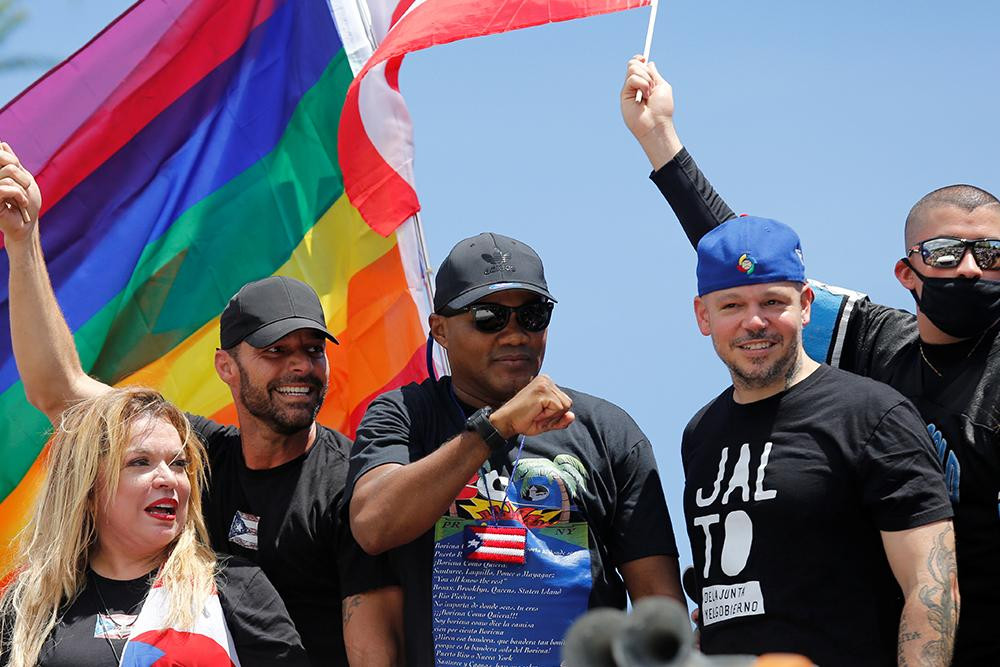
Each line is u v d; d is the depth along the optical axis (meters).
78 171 12.09
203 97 12.45
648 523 8.24
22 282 9.67
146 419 8.02
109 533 7.86
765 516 7.57
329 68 12.69
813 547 7.48
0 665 7.63
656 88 10.03
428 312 12.29
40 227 11.92
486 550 8.08
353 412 12.10
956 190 8.45
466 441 7.71
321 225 12.45
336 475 9.07
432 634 8.03
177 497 7.94
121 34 12.34
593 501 8.21
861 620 7.40
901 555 7.30
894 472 7.38
